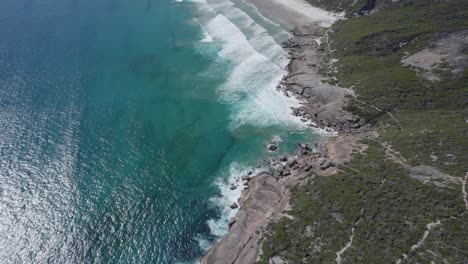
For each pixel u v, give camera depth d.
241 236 58.97
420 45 95.00
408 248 47.81
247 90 98.19
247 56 112.38
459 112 72.94
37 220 63.78
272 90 96.62
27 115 87.62
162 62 112.50
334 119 82.94
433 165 59.78
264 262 52.19
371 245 49.84
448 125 68.62
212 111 91.12
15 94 94.88
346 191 59.88
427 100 78.81
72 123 85.69
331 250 50.94
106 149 78.81
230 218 63.84
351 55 101.19
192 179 72.19
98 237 61.31
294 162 72.88
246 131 84.19
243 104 93.19
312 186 64.00
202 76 105.31
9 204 66.38
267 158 76.06
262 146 79.44
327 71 98.12
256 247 55.19
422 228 49.84
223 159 76.69
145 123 86.81
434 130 67.94
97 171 73.44
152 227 63.09
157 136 82.94
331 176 64.81
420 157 62.41
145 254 58.97
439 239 47.78
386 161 64.25
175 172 73.69
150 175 72.88
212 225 63.12
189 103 94.12
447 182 55.72
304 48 111.25
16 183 70.38
